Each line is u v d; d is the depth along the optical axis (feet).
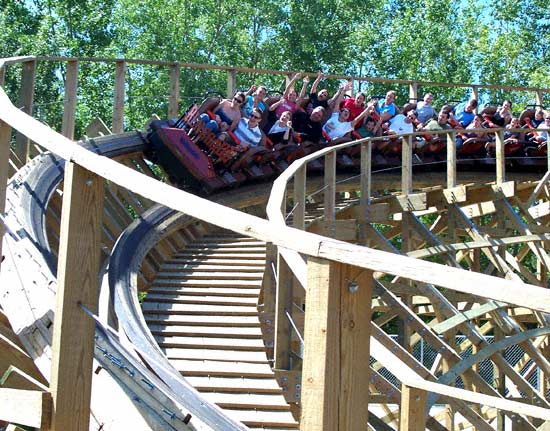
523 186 58.95
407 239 48.65
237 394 27.50
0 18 106.01
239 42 126.21
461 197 49.34
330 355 9.26
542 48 136.56
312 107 56.70
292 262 17.26
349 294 9.46
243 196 50.75
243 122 51.24
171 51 123.13
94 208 12.75
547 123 63.31
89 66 115.85
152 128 48.96
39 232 30.86
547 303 7.48
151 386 15.52
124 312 30.30
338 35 129.18
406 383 17.47
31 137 13.84
